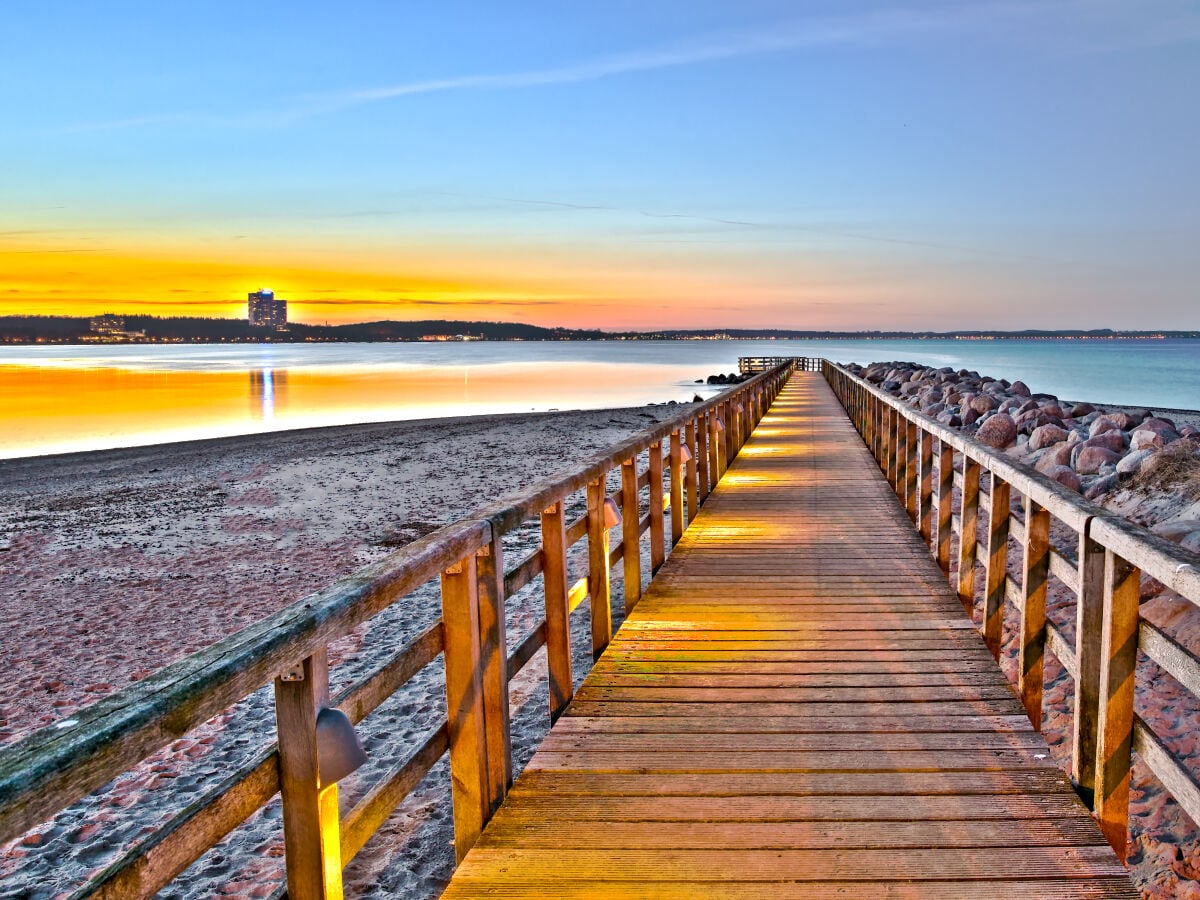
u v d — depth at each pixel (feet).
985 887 8.34
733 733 11.98
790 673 14.25
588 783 10.61
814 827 9.50
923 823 9.53
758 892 8.32
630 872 8.70
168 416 123.13
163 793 14.70
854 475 36.88
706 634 16.34
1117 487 27.04
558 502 12.46
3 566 33.42
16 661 22.35
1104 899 8.12
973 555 17.20
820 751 11.37
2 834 3.44
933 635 16.05
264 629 5.47
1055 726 14.37
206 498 48.19
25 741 3.88
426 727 16.51
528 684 18.33
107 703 4.32
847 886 8.39
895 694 13.26
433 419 107.04
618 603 23.16
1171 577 7.04
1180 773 7.72
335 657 20.79
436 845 12.26
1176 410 114.32
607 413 109.70
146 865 4.54
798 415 67.31
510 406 143.13
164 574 31.40
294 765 5.81
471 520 9.46
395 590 7.01
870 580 20.12
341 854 6.54
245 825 13.35
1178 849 10.59
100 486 55.42
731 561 22.24
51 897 11.83
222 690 4.78
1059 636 11.64
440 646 8.96
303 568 31.71
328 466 59.62
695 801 10.13
